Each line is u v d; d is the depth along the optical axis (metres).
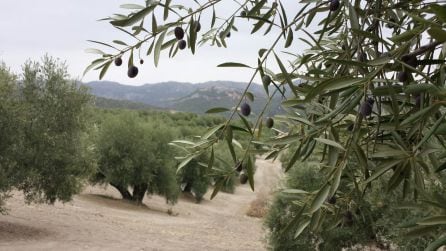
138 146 21.97
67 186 12.52
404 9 1.52
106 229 12.90
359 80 1.17
